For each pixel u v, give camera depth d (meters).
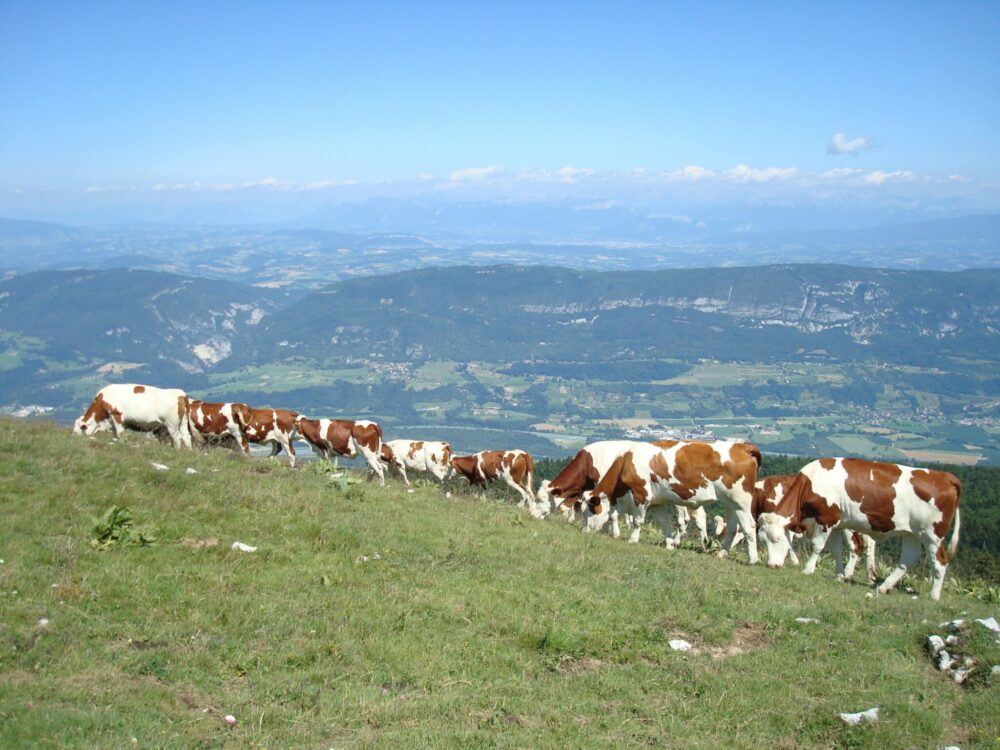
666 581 12.79
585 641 10.26
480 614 10.66
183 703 7.70
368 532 13.34
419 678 8.95
